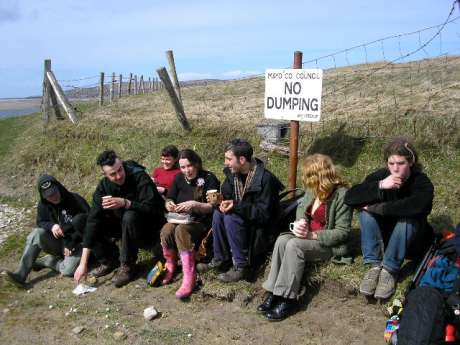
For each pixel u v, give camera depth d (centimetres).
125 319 443
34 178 920
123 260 506
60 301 490
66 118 1138
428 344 292
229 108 965
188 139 797
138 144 845
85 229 509
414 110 661
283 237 426
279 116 529
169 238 485
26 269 536
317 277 436
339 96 883
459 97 701
